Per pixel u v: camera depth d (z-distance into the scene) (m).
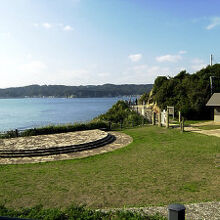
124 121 36.31
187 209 7.14
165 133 23.66
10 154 15.58
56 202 8.20
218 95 32.41
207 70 41.06
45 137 21.27
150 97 71.44
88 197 8.59
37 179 10.85
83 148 17.31
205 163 12.82
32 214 5.67
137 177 10.80
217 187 9.27
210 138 19.88
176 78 48.28
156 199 8.25
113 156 15.23
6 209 6.02
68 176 11.23
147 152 15.90
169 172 11.42
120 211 6.57
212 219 6.42
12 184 10.20
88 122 28.02
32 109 113.00
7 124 54.44
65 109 109.50
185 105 36.94
